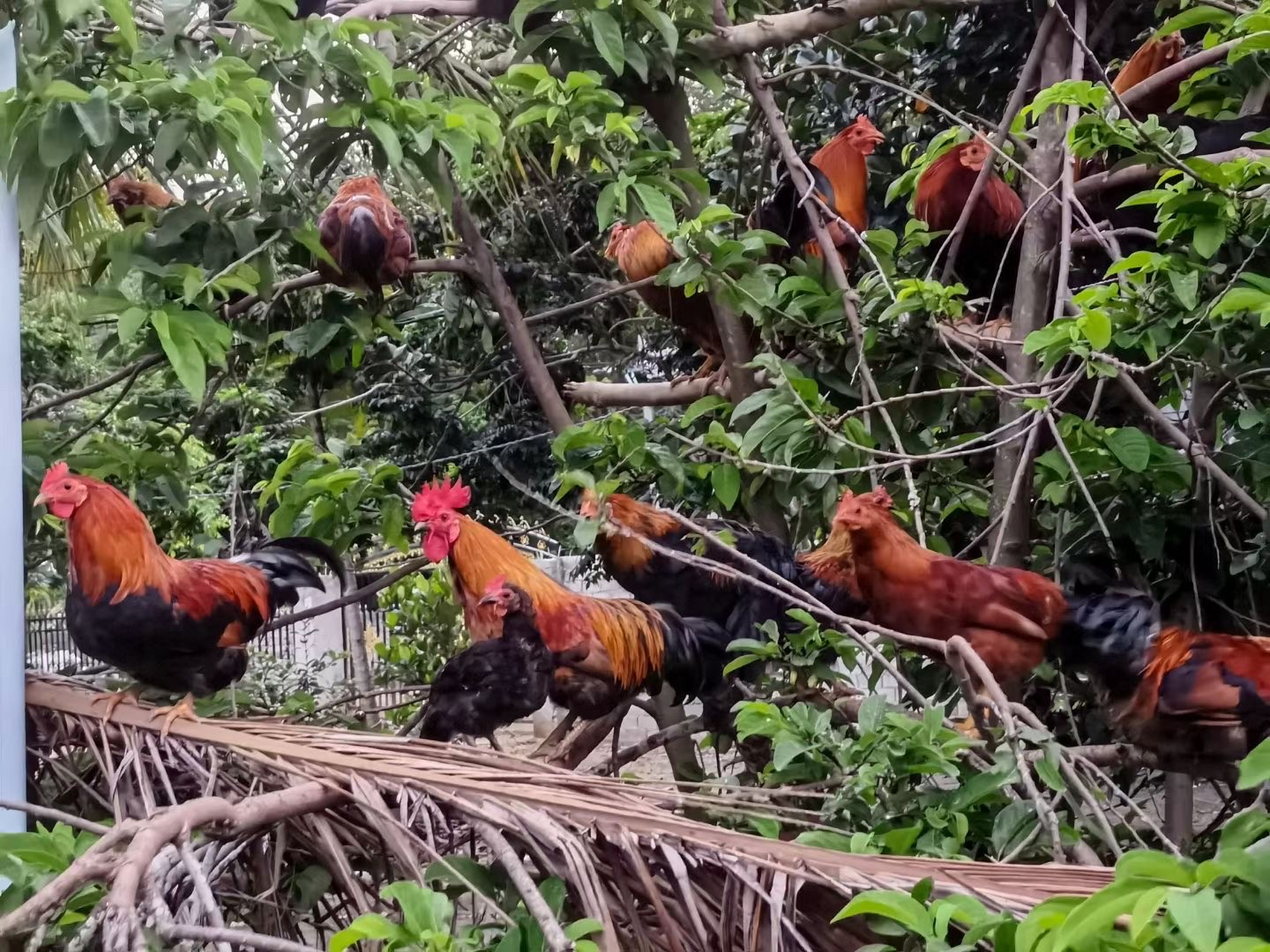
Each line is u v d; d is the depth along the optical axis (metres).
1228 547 2.16
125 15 1.74
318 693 3.64
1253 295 1.50
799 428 2.22
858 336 2.38
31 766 1.94
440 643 4.12
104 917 0.94
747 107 3.71
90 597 1.82
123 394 2.36
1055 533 2.45
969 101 3.61
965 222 2.41
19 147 1.73
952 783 2.05
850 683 2.65
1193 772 1.82
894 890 1.19
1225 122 2.30
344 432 4.46
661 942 1.38
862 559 1.99
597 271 3.94
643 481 2.82
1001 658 1.91
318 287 2.96
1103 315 1.69
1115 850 1.41
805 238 2.80
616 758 2.35
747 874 1.29
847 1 2.73
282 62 2.11
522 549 4.31
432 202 2.98
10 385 1.84
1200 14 2.07
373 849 1.59
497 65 3.33
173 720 1.76
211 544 2.84
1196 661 1.71
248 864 1.60
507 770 1.57
